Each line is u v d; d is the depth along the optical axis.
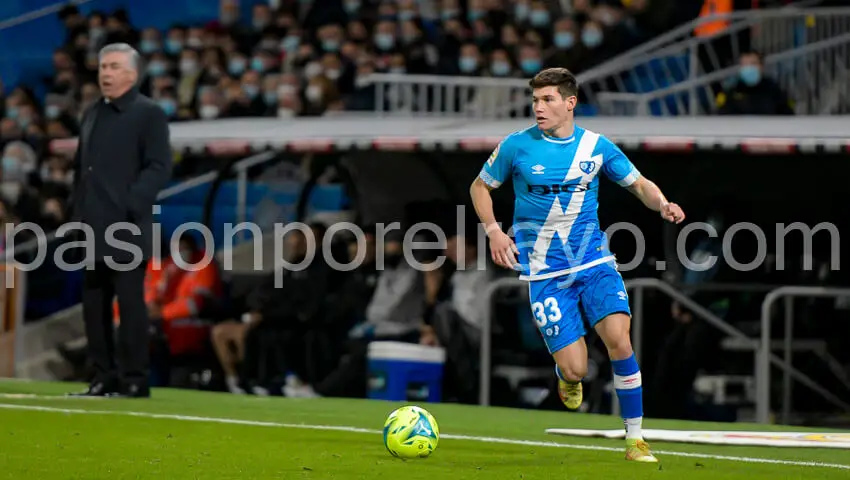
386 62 56.81
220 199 56.22
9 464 18.25
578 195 20.03
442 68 53.97
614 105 48.66
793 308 37.12
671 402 35.94
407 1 59.06
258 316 40.22
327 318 39.81
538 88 19.92
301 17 65.88
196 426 24.91
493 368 37.09
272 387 40.06
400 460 19.55
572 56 50.94
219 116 60.38
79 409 27.77
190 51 65.25
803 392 37.22
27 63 73.38
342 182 50.00
